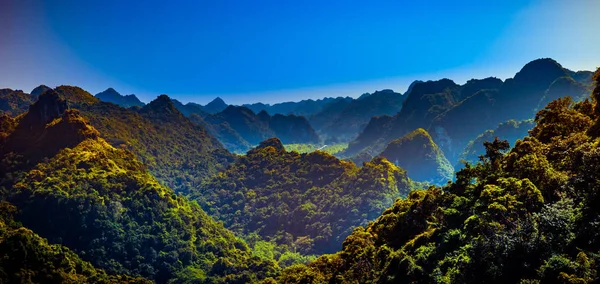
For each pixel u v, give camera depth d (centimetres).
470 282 3172
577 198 3288
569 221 3016
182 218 11331
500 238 3133
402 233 5325
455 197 4700
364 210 13662
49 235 9075
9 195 10125
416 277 3819
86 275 6944
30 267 5669
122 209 10244
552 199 3669
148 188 11106
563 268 2598
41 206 9369
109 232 9550
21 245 5662
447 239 3897
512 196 3531
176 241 10406
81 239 9250
